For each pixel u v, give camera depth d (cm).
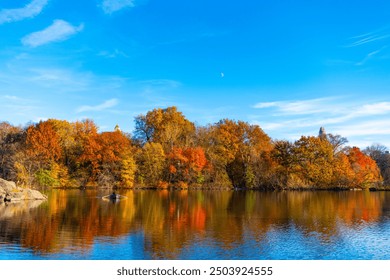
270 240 2484
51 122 8894
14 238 2439
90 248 2205
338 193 7988
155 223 3123
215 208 4406
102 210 3978
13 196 4872
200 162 9112
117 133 9000
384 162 11681
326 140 9706
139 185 8856
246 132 10669
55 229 2770
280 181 9188
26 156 7150
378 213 4000
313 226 3070
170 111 10600
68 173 8469
